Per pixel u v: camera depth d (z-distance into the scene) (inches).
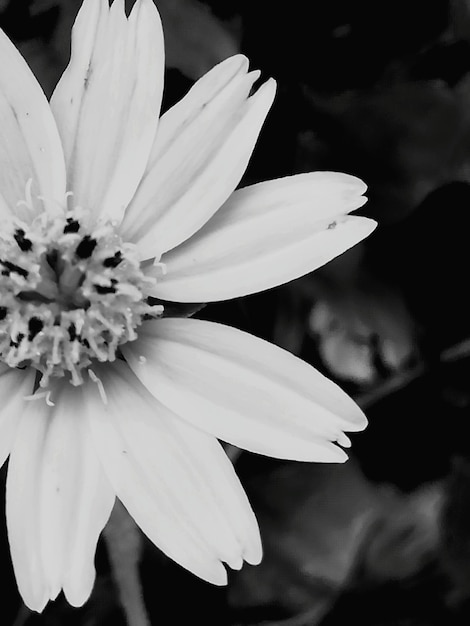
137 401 3.4
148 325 3.4
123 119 3.3
